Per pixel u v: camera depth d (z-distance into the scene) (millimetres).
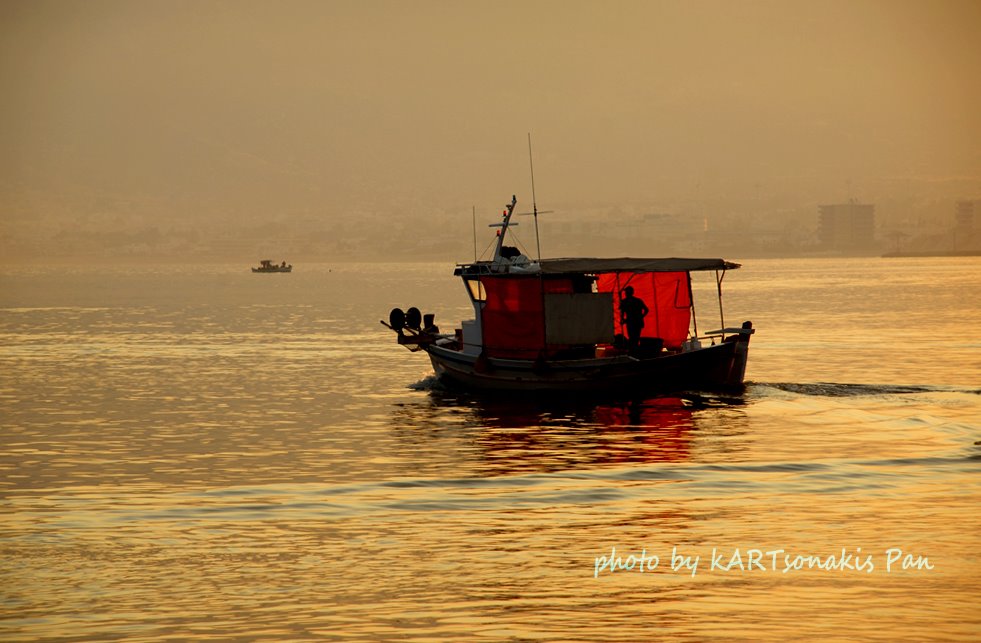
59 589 59625
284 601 57562
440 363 144125
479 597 57969
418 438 107688
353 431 112625
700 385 133000
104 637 52844
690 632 52906
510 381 134250
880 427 111375
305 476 89375
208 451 101625
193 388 151750
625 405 127500
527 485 84938
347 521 74000
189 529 72188
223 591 59156
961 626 53531
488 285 134500
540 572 62094
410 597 58031
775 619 54500
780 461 93625
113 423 119688
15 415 126062
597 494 81562
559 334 130250
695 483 85188
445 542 68375
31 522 74250
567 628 53531
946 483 84625
